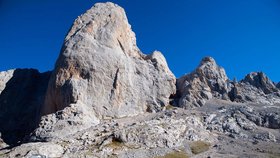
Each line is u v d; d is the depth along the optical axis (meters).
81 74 149.38
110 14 170.00
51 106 150.00
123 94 150.00
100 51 154.88
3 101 173.50
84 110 135.25
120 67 154.12
